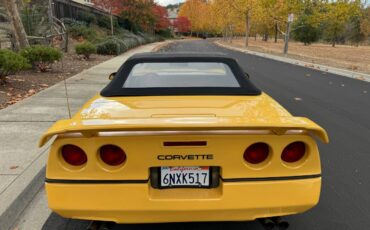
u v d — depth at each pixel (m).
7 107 6.94
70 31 28.11
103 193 2.25
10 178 3.68
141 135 2.20
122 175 2.25
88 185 2.24
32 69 12.25
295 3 28.27
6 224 3.04
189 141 2.23
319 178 2.35
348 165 4.52
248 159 2.29
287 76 13.87
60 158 2.26
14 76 10.73
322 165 4.52
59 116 6.27
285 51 28.06
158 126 2.11
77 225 3.07
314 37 57.66
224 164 2.27
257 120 2.35
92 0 38.72
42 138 2.19
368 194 3.72
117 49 22.75
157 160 2.24
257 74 14.49
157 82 3.18
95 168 2.24
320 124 6.51
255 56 26.89
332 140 5.55
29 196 3.53
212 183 2.33
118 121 2.26
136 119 2.31
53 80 10.73
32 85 9.59
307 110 7.67
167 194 2.31
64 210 2.27
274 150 2.27
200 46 44.44
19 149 4.55
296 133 2.29
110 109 2.69
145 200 2.27
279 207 2.33
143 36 46.19
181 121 2.23
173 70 3.39
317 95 9.57
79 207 2.26
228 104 2.80
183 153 2.25
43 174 3.94
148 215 2.31
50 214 3.25
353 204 3.50
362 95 9.65
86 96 8.27
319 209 3.39
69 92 8.75
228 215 2.34
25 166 4.00
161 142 2.22
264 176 2.29
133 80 3.23
